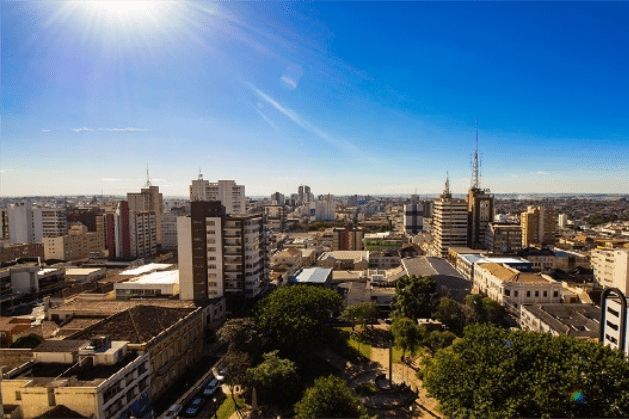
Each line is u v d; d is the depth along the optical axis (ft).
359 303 374.63
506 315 365.20
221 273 391.04
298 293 323.16
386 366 282.56
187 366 280.92
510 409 151.84
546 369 165.17
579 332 273.95
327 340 303.68
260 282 418.51
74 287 430.20
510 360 172.35
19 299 447.42
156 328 255.50
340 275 529.45
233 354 252.42
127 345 225.15
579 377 158.10
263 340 283.59
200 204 389.80
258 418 212.43
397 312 365.81
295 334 275.59
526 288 368.07
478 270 454.40
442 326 336.29
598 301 370.73
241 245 392.88
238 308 383.45
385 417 219.61
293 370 235.61
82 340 224.12
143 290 402.72
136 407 210.59
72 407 182.29
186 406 231.30
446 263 508.94
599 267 516.73
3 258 620.49
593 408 151.33
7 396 185.68
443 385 184.85
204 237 390.63
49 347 214.28
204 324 328.70
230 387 243.19
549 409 147.43
